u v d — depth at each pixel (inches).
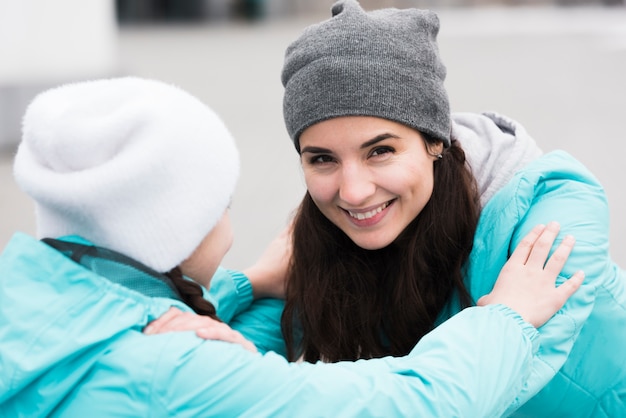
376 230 86.0
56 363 62.5
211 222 70.0
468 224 90.2
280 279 103.8
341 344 97.9
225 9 1099.3
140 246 67.2
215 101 394.3
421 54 84.2
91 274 65.4
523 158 92.1
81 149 65.0
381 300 96.7
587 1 1203.2
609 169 246.2
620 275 87.1
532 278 78.3
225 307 98.0
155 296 68.6
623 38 643.5
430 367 68.7
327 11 1150.3
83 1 330.3
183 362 63.8
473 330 72.3
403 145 83.6
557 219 83.2
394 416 65.7
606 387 85.7
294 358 102.9
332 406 64.9
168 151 65.6
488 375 69.6
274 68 521.3
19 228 205.3
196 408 63.3
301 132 84.7
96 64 337.4
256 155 281.1
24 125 68.3
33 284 64.4
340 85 80.7
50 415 64.5
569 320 78.0
